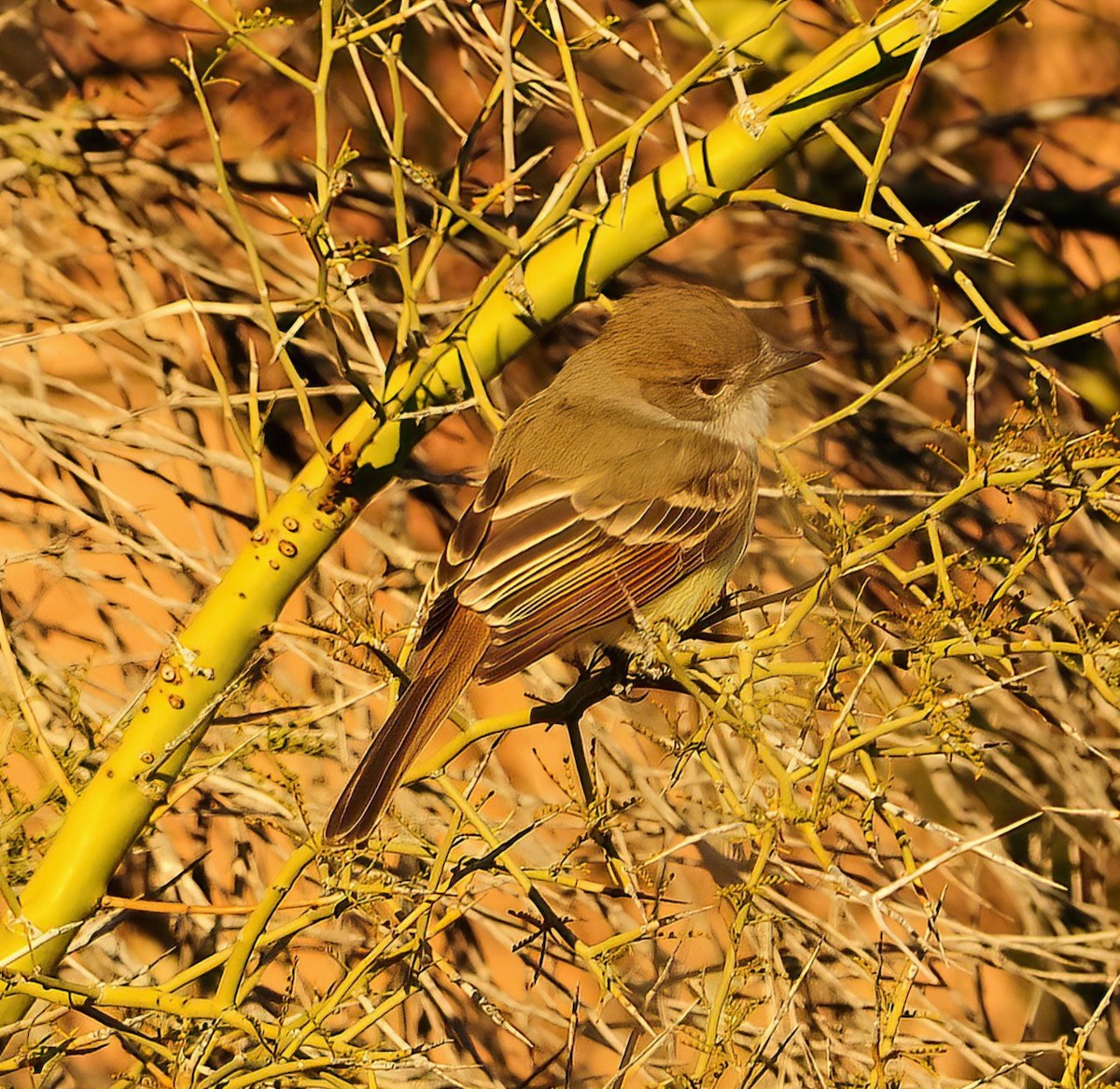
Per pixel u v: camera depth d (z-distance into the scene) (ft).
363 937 35.09
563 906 35.42
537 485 32.55
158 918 35.60
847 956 34.30
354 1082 29.04
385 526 40.98
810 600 25.58
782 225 45.47
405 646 30.73
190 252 43.50
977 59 56.44
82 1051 26.43
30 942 24.45
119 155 42.96
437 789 36.52
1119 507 28.19
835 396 43.06
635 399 34.40
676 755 25.25
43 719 34.24
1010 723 38.73
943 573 25.05
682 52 48.01
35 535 39.60
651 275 45.75
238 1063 24.62
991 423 43.80
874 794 24.18
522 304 29.55
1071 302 46.88
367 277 27.17
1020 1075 35.09
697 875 36.27
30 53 45.55
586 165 26.45
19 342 33.35
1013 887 37.63
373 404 26.58
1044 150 55.72
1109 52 56.44
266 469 41.55
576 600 31.71
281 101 48.19
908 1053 24.47
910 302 44.32
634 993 32.81
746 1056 31.50
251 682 32.17
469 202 39.88
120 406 41.45
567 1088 27.09
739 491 34.30
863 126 45.24
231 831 36.99
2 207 43.57
